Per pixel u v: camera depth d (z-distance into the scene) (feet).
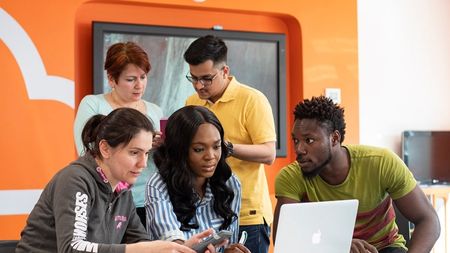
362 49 19.25
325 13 18.58
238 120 11.05
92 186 7.29
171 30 16.98
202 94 11.06
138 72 11.35
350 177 9.34
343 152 9.36
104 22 16.30
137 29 16.62
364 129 19.22
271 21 18.54
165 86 16.96
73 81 16.06
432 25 20.15
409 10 19.86
